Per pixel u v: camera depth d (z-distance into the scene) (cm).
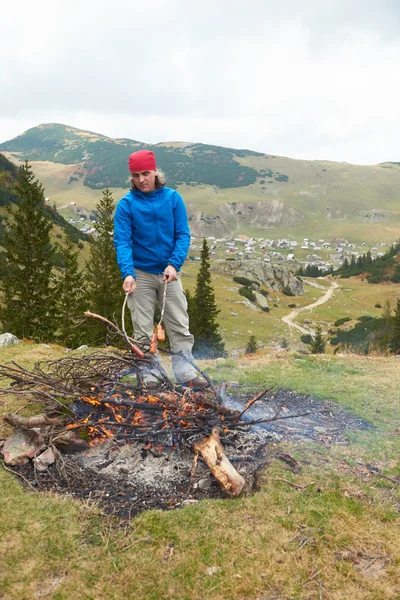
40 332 2780
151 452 343
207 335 4359
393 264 14075
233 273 11394
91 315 370
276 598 214
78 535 249
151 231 398
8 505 273
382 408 479
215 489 306
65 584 215
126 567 227
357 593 218
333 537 256
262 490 303
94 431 362
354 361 698
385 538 260
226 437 358
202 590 216
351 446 383
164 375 393
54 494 289
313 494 302
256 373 595
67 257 3047
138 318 423
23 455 327
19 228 2717
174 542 248
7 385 484
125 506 282
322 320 8881
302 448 373
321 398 506
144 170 381
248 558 237
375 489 313
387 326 6562
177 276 400
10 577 217
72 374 409
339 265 19962
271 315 8844
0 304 2925
